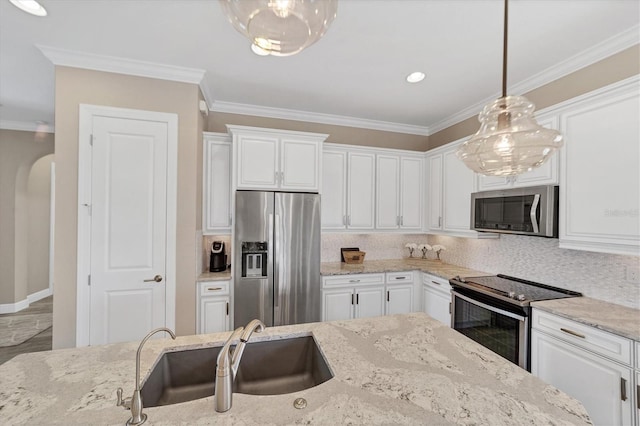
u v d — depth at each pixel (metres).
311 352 1.47
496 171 1.29
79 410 0.88
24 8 1.70
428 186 3.53
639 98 1.59
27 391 0.97
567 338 1.75
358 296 3.09
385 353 1.26
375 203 3.40
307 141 2.94
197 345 1.34
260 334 1.44
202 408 0.89
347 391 0.98
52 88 2.82
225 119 3.15
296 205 2.78
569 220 1.94
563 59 2.19
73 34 1.95
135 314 2.37
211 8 1.70
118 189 2.34
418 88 2.73
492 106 1.20
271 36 0.89
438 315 2.98
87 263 2.26
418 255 3.92
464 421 0.83
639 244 1.59
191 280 2.51
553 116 2.07
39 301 4.54
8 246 4.01
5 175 3.97
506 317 2.13
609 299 1.98
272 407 0.89
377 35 1.93
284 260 2.74
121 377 1.07
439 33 1.90
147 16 1.77
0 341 3.18
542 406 0.90
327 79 2.56
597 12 1.68
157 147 2.42
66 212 2.23
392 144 3.80
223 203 2.88
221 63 2.32
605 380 1.55
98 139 2.29
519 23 1.79
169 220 2.45
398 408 0.89
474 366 1.15
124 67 2.31
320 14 0.84
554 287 2.33
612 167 1.71
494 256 2.92
